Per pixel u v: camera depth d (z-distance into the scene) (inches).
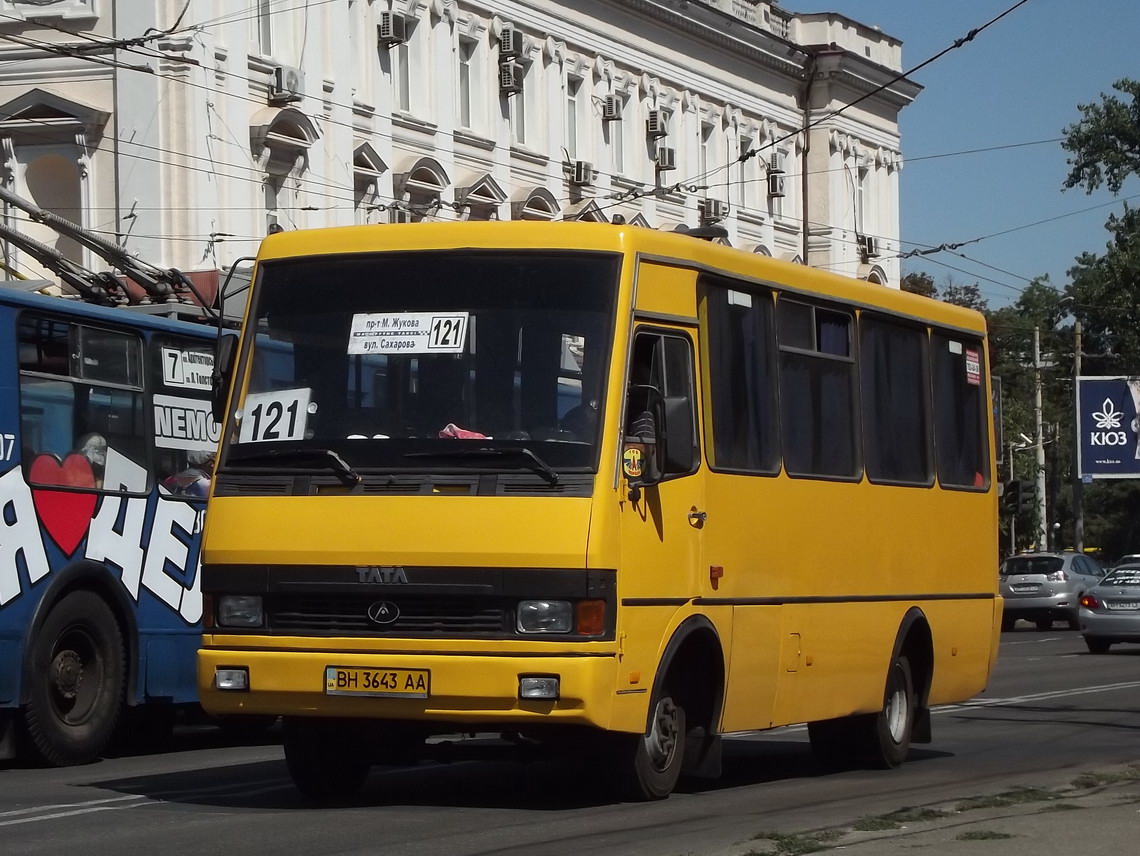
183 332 558.6
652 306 390.3
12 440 484.1
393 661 361.7
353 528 368.5
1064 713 717.9
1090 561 1754.4
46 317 499.5
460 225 389.4
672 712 405.4
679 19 1903.3
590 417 370.3
